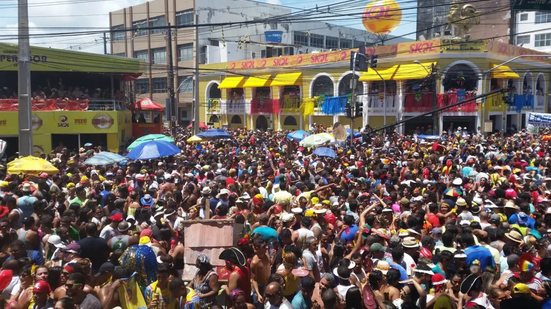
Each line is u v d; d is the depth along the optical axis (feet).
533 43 193.98
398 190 38.99
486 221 30.99
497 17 192.03
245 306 19.88
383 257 23.80
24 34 53.98
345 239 27.91
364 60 78.23
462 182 42.19
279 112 158.71
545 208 35.24
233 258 21.85
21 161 43.91
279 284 20.02
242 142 85.81
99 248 24.99
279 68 157.89
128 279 19.94
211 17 196.75
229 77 172.35
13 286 20.53
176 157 59.62
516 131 132.36
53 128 91.56
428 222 30.50
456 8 128.88
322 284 19.77
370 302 19.57
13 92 98.78
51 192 37.55
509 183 43.29
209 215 31.35
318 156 59.72
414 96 130.41
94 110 95.66
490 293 21.26
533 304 19.70
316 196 35.60
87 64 100.01
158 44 207.10
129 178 44.86
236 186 40.34
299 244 24.90
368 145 80.28
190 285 22.79
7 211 31.30
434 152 64.23
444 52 124.47
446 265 22.85
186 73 194.90
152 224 30.07
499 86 132.67
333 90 146.92
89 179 44.32
